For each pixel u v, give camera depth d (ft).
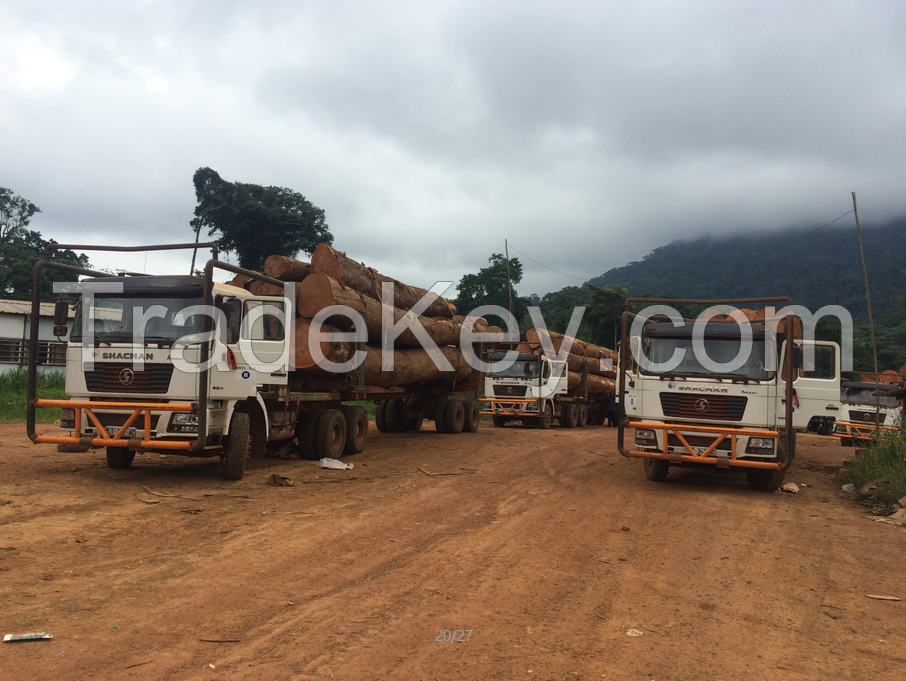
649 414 32.42
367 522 23.85
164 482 29.32
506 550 20.84
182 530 21.63
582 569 19.11
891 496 28.81
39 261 29.14
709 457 31.04
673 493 31.32
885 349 133.59
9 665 11.87
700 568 19.60
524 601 16.31
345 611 15.21
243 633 13.74
